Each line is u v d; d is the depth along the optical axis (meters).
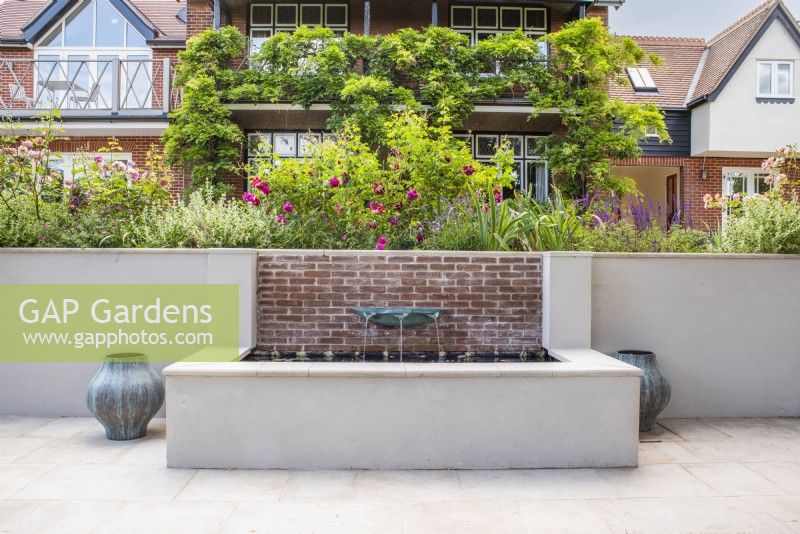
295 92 12.55
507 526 3.63
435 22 12.85
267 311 5.87
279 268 5.88
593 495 4.11
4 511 3.79
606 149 12.27
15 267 6.00
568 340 5.71
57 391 6.00
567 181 12.26
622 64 13.52
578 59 12.10
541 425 4.64
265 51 12.34
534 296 5.93
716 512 3.84
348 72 12.38
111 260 5.97
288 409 4.58
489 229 6.51
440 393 4.61
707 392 6.12
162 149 13.63
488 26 14.02
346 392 4.59
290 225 6.68
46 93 14.27
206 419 4.57
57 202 7.08
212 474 4.46
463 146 8.62
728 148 15.13
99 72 14.63
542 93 12.52
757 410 6.17
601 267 6.00
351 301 5.88
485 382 4.62
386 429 4.60
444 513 3.81
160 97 14.46
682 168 15.99
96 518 3.70
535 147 12.74
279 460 4.58
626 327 6.02
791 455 4.96
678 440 5.37
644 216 7.20
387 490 4.18
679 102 16.30
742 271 6.14
